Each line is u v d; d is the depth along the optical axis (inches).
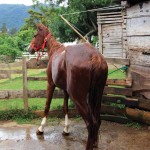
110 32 519.5
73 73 161.9
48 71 217.8
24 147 202.1
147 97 238.4
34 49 242.1
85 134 226.5
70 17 764.6
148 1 231.5
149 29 232.7
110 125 245.8
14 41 1305.4
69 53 171.3
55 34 856.3
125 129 234.2
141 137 215.0
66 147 200.1
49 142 210.8
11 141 214.4
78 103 163.0
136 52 246.5
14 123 257.3
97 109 167.0
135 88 246.5
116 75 528.4
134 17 247.0
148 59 235.8
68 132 224.2
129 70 253.9
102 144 202.8
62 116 271.3
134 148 195.2
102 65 161.0
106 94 267.9
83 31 865.5
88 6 776.9
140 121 238.7
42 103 320.5
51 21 902.4
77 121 259.8
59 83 190.4
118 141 208.2
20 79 585.6
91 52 163.3
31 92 270.2
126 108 248.1
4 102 340.5
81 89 161.2
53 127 245.1
